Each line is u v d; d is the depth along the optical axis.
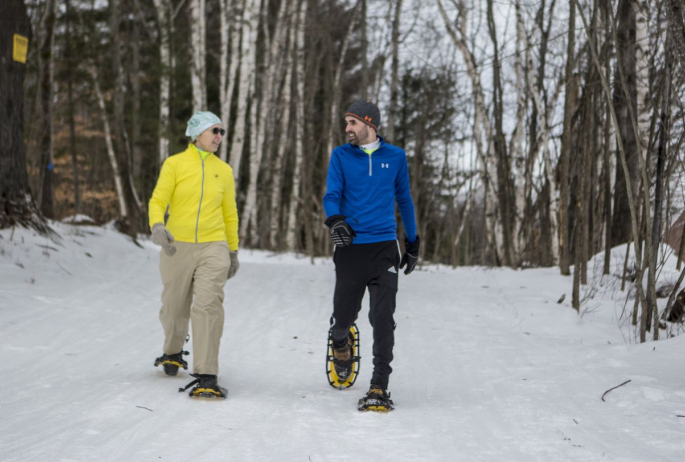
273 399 4.55
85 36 23.95
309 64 26.97
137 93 23.31
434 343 6.98
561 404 4.34
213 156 4.97
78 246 11.62
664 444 3.43
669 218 7.15
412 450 3.39
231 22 26.77
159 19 24.39
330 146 24.98
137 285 10.10
